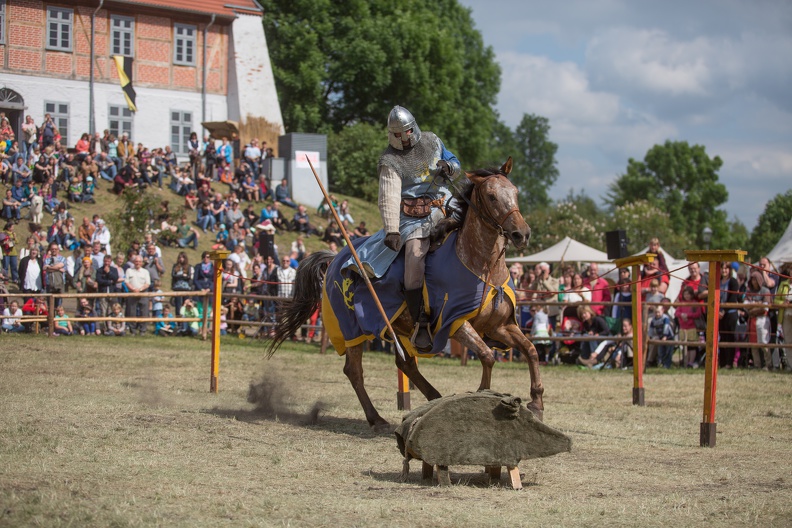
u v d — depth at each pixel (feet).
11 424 26.68
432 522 17.15
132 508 17.54
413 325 27.22
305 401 36.27
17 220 77.71
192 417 30.27
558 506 18.63
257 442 26.18
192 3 121.90
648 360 54.95
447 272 26.08
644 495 19.94
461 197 26.48
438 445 20.44
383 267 27.61
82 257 66.80
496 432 20.49
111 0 116.57
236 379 42.19
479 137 163.32
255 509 17.85
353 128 133.28
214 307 37.91
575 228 124.57
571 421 31.76
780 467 23.56
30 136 87.45
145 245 68.23
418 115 151.53
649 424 31.40
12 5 112.06
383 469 22.74
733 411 35.06
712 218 258.78
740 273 55.98
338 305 29.86
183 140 122.52
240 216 90.89
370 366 51.13
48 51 114.32
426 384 29.07
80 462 21.68
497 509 18.38
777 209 199.62
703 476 22.24
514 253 104.78
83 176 87.20
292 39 141.28
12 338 56.65
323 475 21.72
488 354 25.38
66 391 35.24
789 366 50.57
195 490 19.35
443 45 152.56
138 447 24.18
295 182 109.70
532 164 349.20
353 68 142.72
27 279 62.85
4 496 17.99
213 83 123.95
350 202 118.83
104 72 117.60
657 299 54.19
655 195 261.03
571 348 56.24
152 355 50.98
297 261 72.18
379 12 150.51
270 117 124.36
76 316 63.10
